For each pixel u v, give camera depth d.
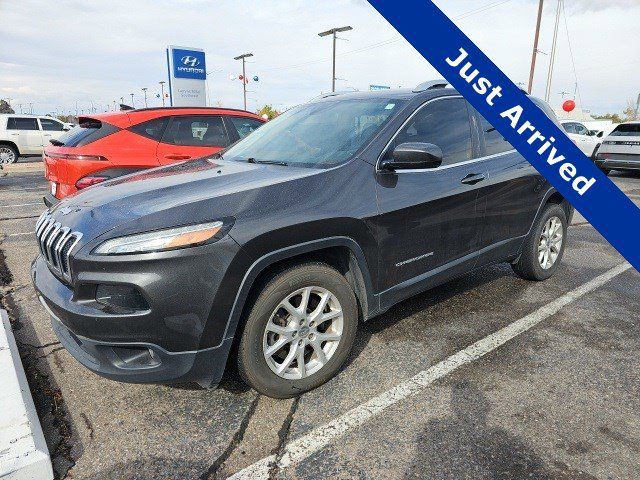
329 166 2.72
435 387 2.67
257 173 2.72
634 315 3.67
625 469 2.05
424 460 2.11
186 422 2.39
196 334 2.15
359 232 2.62
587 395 2.59
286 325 2.50
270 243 2.26
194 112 5.93
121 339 2.10
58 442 2.25
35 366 2.92
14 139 17.08
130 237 2.08
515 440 2.23
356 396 2.59
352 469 2.06
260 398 2.58
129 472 2.06
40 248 2.63
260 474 2.04
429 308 3.77
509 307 3.80
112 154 5.25
